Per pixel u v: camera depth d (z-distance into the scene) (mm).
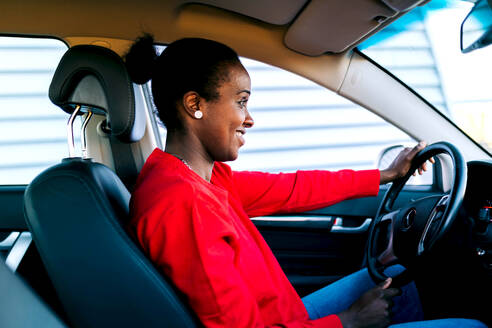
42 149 2951
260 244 945
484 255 1100
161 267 713
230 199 976
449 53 2428
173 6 1337
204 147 848
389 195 1312
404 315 1232
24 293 556
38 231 692
